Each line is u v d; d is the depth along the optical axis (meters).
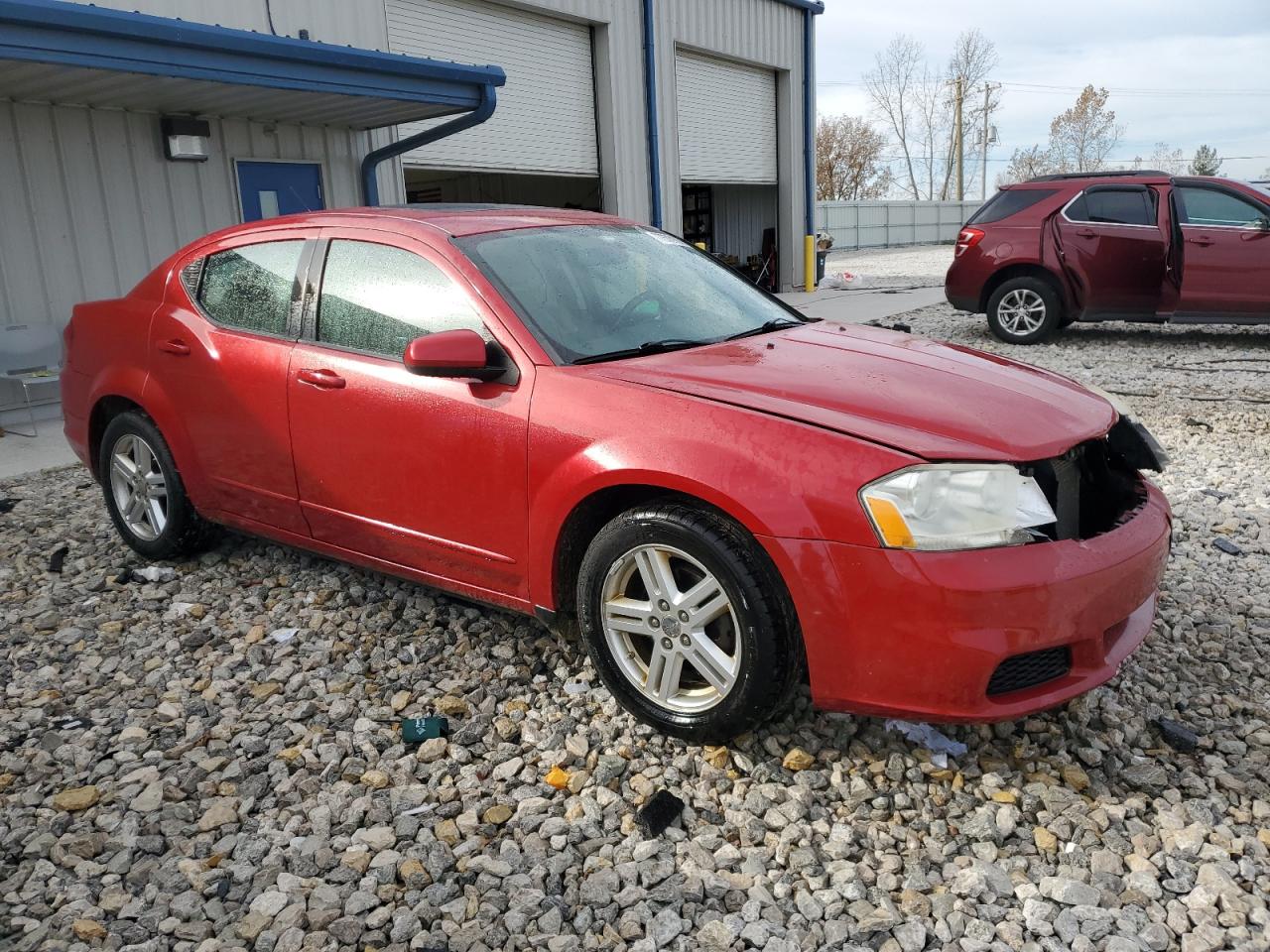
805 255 21.22
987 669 2.50
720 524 2.71
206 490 4.17
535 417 3.04
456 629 3.75
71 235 8.85
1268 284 9.58
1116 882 2.36
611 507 3.07
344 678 3.46
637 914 2.31
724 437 2.73
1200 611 3.85
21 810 2.74
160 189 9.50
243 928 2.29
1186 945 2.16
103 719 3.23
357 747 3.04
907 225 48.09
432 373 3.03
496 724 3.12
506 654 3.56
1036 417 2.83
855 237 45.50
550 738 3.04
